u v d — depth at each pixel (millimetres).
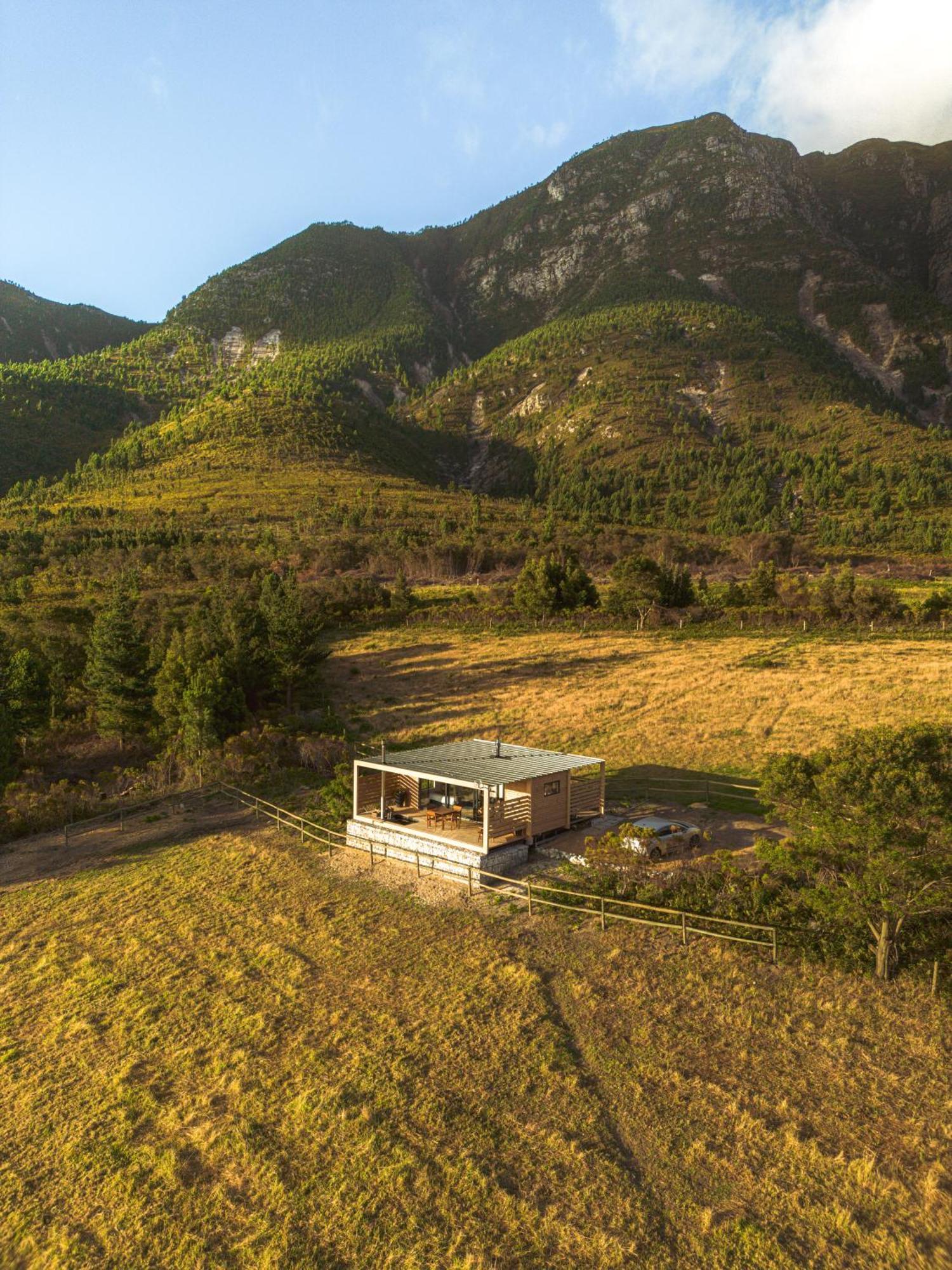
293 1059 16859
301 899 24719
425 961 20250
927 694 42500
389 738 44125
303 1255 12109
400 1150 13961
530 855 25844
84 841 32906
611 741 39281
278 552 115188
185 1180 13828
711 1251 11633
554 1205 12633
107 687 47688
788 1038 16156
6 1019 19672
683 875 21797
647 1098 14867
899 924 17469
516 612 76625
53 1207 13555
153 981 20688
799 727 38625
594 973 18984
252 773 39000
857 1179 12633
